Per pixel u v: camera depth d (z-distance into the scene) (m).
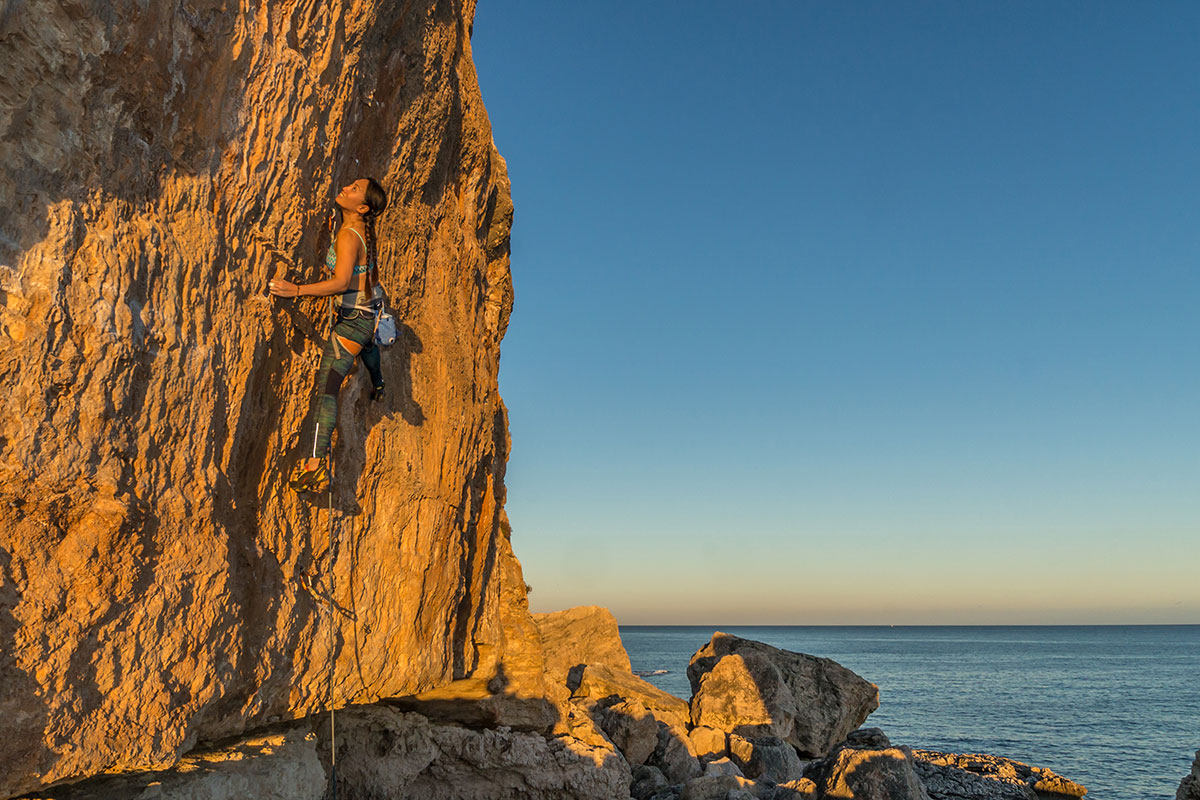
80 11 4.07
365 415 7.49
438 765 10.15
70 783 4.90
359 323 6.28
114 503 4.45
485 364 10.55
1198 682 82.44
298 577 6.52
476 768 10.29
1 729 3.90
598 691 20.05
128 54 4.38
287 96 5.54
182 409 4.98
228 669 5.45
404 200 7.97
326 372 6.26
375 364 6.73
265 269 5.77
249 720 6.21
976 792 18.42
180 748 5.00
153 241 4.68
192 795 5.36
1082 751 35.97
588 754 10.87
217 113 5.08
